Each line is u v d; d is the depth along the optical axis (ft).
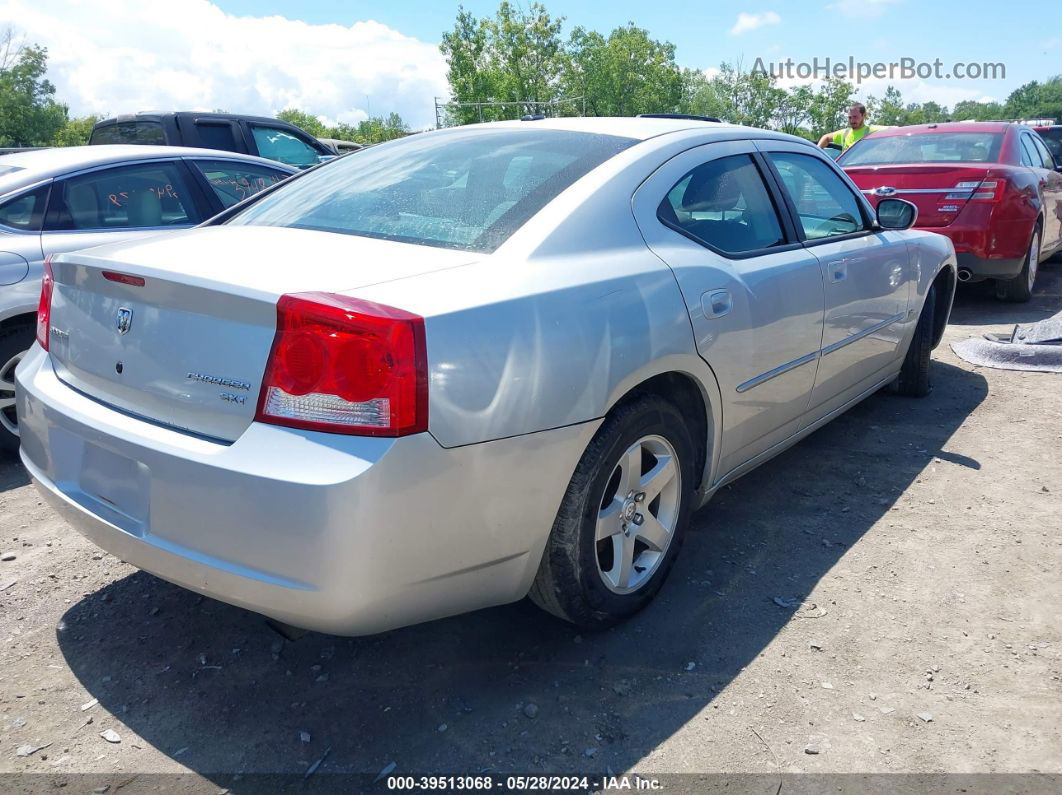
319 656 8.66
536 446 7.25
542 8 210.18
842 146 37.63
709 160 10.36
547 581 8.11
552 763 7.11
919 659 8.47
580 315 7.67
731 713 7.71
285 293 6.54
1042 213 24.79
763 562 10.44
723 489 12.59
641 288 8.38
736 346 9.60
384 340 6.36
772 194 11.30
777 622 9.15
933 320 16.47
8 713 7.75
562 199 8.57
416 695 8.02
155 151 16.67
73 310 8.25
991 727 7.50
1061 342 19.52
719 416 9.67
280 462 6.37
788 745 7.29
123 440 7.18
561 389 7.39
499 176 9.20
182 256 7.64
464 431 6.73
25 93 197.36
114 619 9.34
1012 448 14.08
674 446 9.05
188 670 8.43
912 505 12.00
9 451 14.24
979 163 23.63
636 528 8.89
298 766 7.12
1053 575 10.06
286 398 6.47
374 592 6.57
